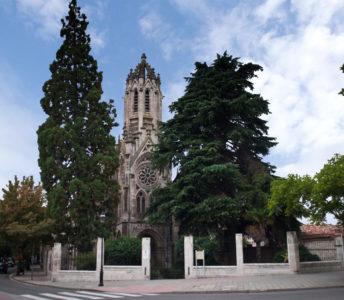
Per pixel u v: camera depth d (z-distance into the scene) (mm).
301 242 37500
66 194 36031
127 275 30266
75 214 35156
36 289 24766
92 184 36062
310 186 23953
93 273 30203
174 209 34812
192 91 40438
